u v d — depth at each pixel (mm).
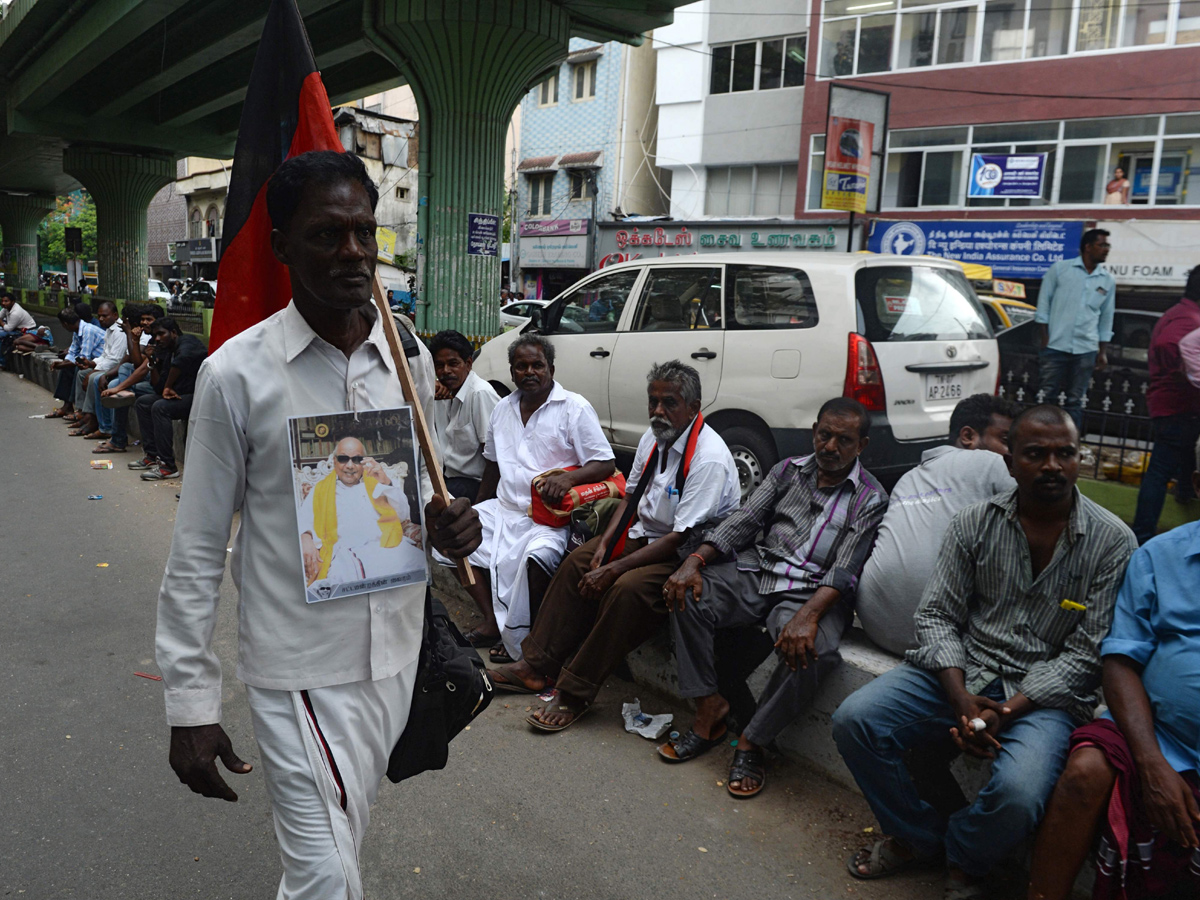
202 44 14023
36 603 4402
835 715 2420
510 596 3760
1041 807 2080
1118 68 15906
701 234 20484
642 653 3529
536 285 25484
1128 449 5891
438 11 9031
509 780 2869
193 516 1528
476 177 9914
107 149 21125
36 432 9477
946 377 5613
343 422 1596
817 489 3076
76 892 2283
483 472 4574
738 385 5727
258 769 2938
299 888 1561
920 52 18047
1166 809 1900
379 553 1633
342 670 1609
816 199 19734
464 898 2291
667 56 21656
